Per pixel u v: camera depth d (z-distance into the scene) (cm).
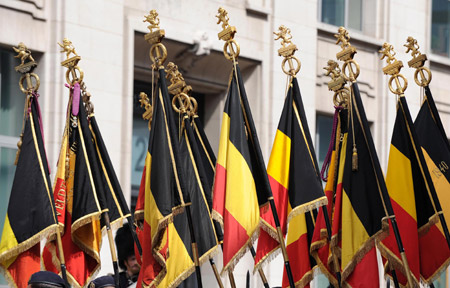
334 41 1867
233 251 993
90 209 1008
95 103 1471
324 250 1090
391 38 1967
